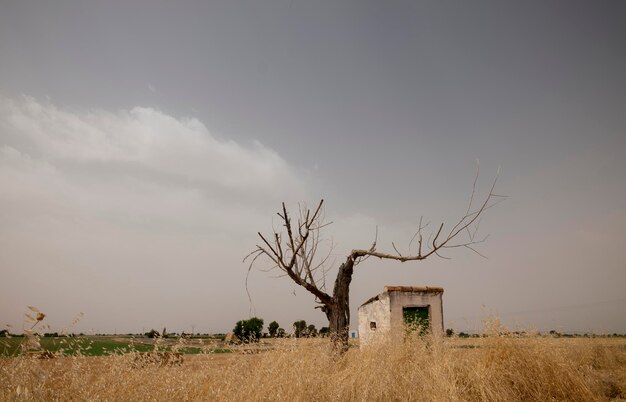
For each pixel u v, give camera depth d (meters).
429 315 15.23
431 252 8.52
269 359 5.74
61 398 4.00
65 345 4.50
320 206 9.21
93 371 4.56
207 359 5.71
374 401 5.19
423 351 6.91
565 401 5.71
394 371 6.06
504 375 6.23
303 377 5.27
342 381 5.71
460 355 6.84
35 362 4.06
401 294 15.24
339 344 7.81
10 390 3.74
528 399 5.78
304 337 7.20
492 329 7.11
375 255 9.48
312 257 9.57
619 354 9.70
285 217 8.81
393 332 7.75
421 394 5.53
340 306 9.20
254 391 4.77
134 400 4.26
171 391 4.54
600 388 6.58
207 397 4.54
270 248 8.83
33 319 3.97
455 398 5.21
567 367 6.23
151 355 5.25
